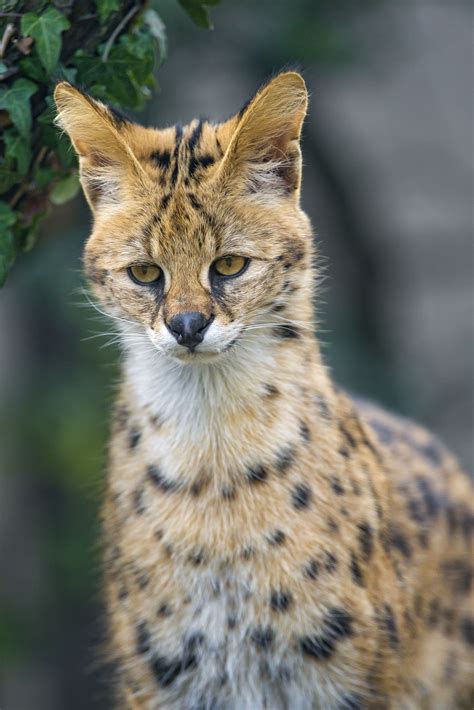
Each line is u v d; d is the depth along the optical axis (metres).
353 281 22.31
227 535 9.39
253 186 9.32
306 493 9.42
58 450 19.23
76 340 20.08
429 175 27.09
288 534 9.36
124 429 9.99
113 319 9.88
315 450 9.54
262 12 17.47
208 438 9.42
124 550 9.73
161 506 9.52
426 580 10.50
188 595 9.50
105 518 10.22
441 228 26.75
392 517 10.24
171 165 9.35
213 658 9.64
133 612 9.77
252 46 17.73
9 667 19.66
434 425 22.69
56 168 9.72
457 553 11.00
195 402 9.42
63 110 9.00
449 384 24.78
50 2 8.92
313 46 17.64
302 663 9.55
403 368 21.27
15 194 9.54
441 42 26.09
